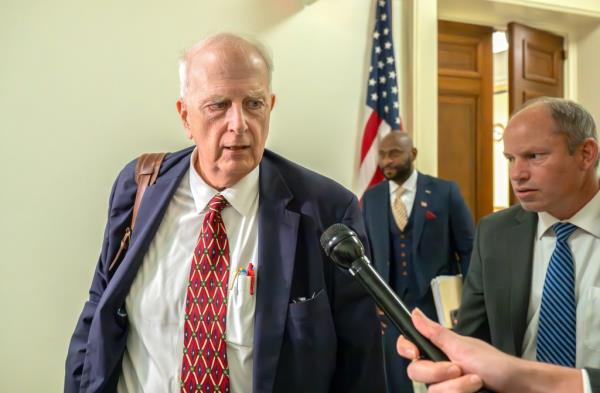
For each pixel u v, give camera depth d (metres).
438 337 0.68
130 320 1.01
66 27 2.58
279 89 2.96
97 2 2.62
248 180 1.01
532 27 3.73
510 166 1.13
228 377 0.93
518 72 3.54
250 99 0.92
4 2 2.49
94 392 0.97
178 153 1.11
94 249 2.65
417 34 3.17
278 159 1.09
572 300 1.09
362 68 3.13
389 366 2.40
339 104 3.08
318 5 3.03
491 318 1.20
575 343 1.07
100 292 1.09
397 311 0.69
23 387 2.55
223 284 0.96
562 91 3.93
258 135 0.94
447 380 0.62
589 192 1.11
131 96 2.69
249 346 0.93
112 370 0.98
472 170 3.62
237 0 2.85
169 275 0.99
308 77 3.02
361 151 3.07
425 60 3.19
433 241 2.54
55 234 2.59
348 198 1.04
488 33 3.68
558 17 3.63
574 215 1.12
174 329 0.97
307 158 3.02
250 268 0.96
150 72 2.71
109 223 1.09
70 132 2.60
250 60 0.92
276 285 0.93
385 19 3.10
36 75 2.54
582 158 1.07
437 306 2.40
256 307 0.92
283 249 0.96
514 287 1.18
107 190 2.66
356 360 0.98
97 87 2.63
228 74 0.90
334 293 0.98
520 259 1.19
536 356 1.13
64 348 2.61
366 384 0.96
